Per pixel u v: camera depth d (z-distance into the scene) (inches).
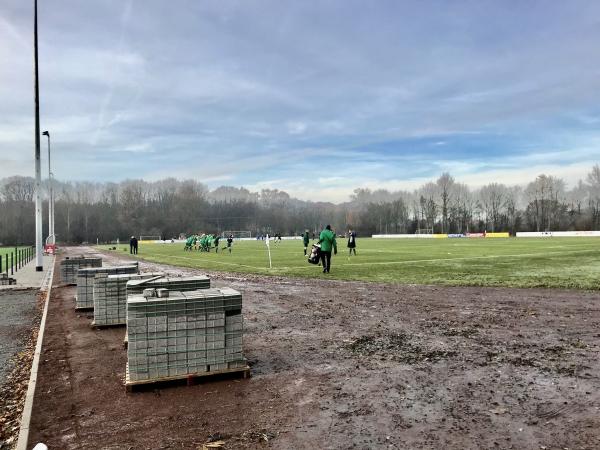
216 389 248.8
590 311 437.7
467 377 258.5
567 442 180.9
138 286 328.2
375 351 316.8
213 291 277.1
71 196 6560.0
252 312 470.6
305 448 181.2
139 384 246.5
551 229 4411.9
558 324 385.1
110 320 422.0
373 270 887.1
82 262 759.7
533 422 199.5
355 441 185.8
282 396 237.1
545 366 274.2
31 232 4256.9
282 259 1316.4
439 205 5497.1
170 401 233.8
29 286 762.2
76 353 335.3
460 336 351.9
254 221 5949.8
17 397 250.4
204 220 5664.4
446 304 491.5
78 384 264.7
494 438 185.5
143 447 186.1
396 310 464.8
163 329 251.4
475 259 1125.7
